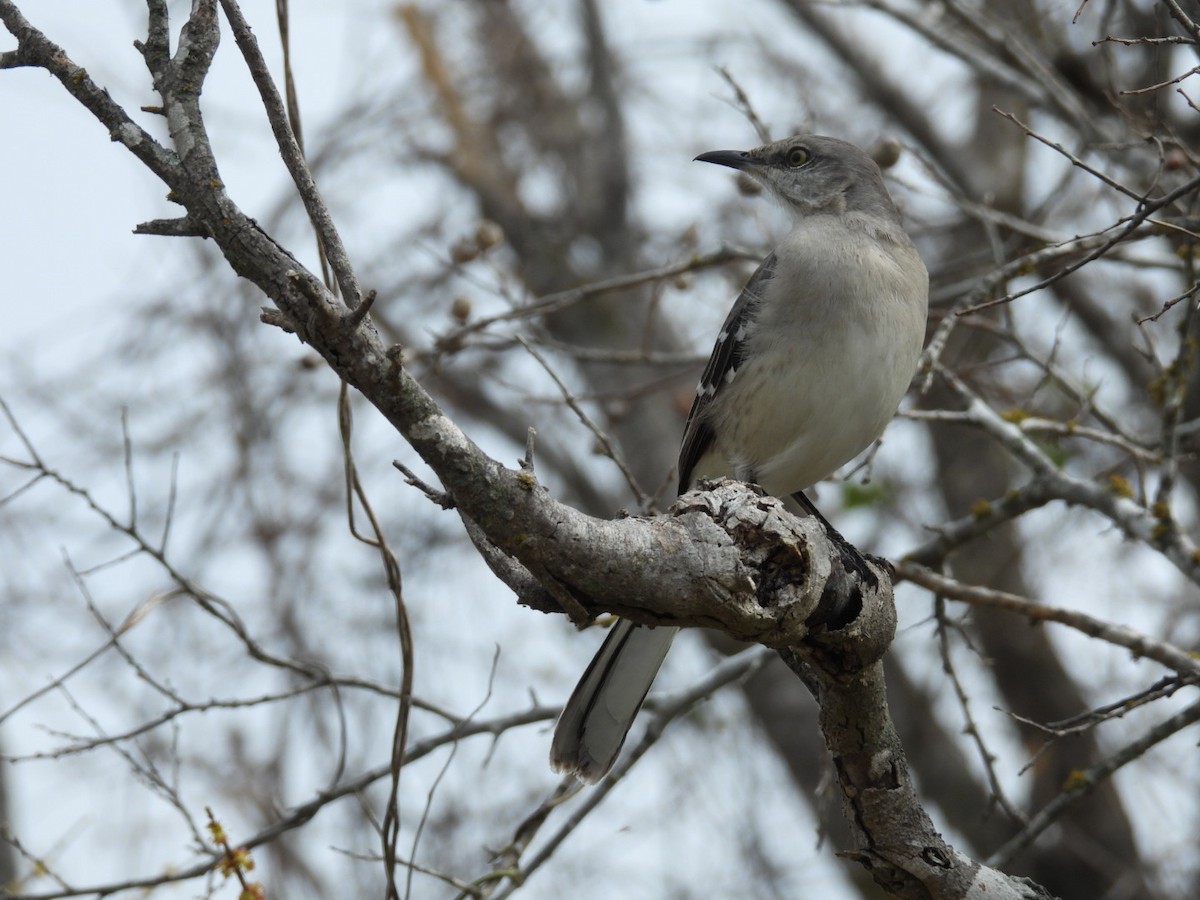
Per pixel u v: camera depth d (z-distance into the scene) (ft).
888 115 58.18
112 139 17.60
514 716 31.30
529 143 60.90
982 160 55.83
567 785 31.50
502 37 59.21
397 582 25.21
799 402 30.01
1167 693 25.75
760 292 30.83
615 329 58.08
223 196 17.11
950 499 53.31
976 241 50.70
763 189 34.40
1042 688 50.75
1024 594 50.57
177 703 30.53
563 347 36.78
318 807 29.96
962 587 30.99
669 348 58.39
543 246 59.36
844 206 32.14
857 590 20.44
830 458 30.83
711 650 49.42
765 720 55.67
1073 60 41.45
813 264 29.91
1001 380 46.78
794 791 54.34
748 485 20.65
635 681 25.66
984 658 30.60
